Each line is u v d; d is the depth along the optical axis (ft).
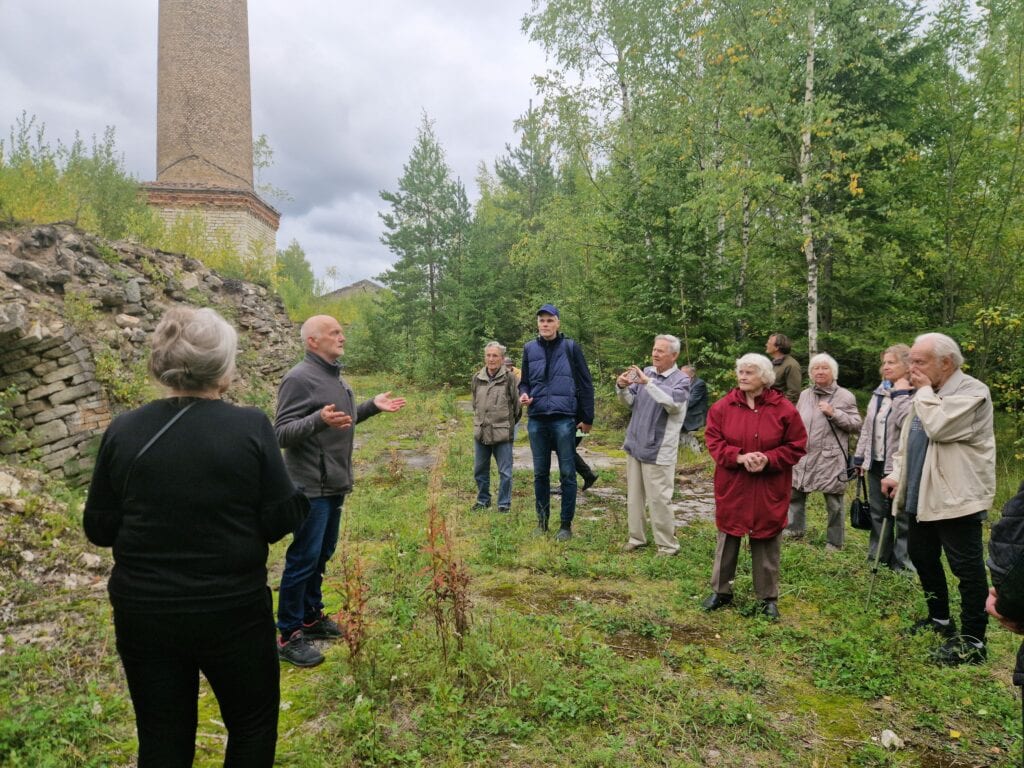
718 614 13.67
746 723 9.58
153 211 50.16
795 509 19.80
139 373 28.27
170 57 76.02
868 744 9.12
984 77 35.88
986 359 34.60
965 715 9.97
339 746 8.87
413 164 76.18
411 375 75.66
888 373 16.52
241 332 45.42
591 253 52.08
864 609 13.78
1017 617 6.45
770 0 34.22
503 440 21.90
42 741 8.70
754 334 37.70
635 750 8.90
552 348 18.80
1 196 30.99
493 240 78.33
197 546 5.73
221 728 9.49
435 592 11.44
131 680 5.90
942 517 11.51
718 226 40.83
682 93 43.37
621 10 44.47
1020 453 30.53
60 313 26.50
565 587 15.21
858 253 32.91
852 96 34.42
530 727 9.22
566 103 47.73
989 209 35.55
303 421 10.14
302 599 11.32
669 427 17.04
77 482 24.58
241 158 79.30
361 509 21.91
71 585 15.19
